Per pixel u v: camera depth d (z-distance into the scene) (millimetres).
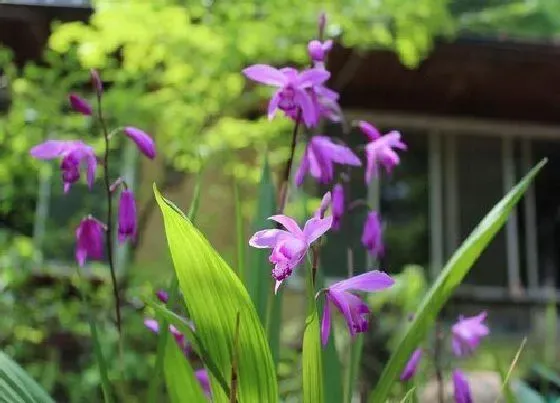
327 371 1556
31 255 4375
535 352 6023
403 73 6758
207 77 4656
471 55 6668
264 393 1256
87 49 4340
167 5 4375
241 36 4543
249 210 4922
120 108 4520
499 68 6828
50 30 5988
